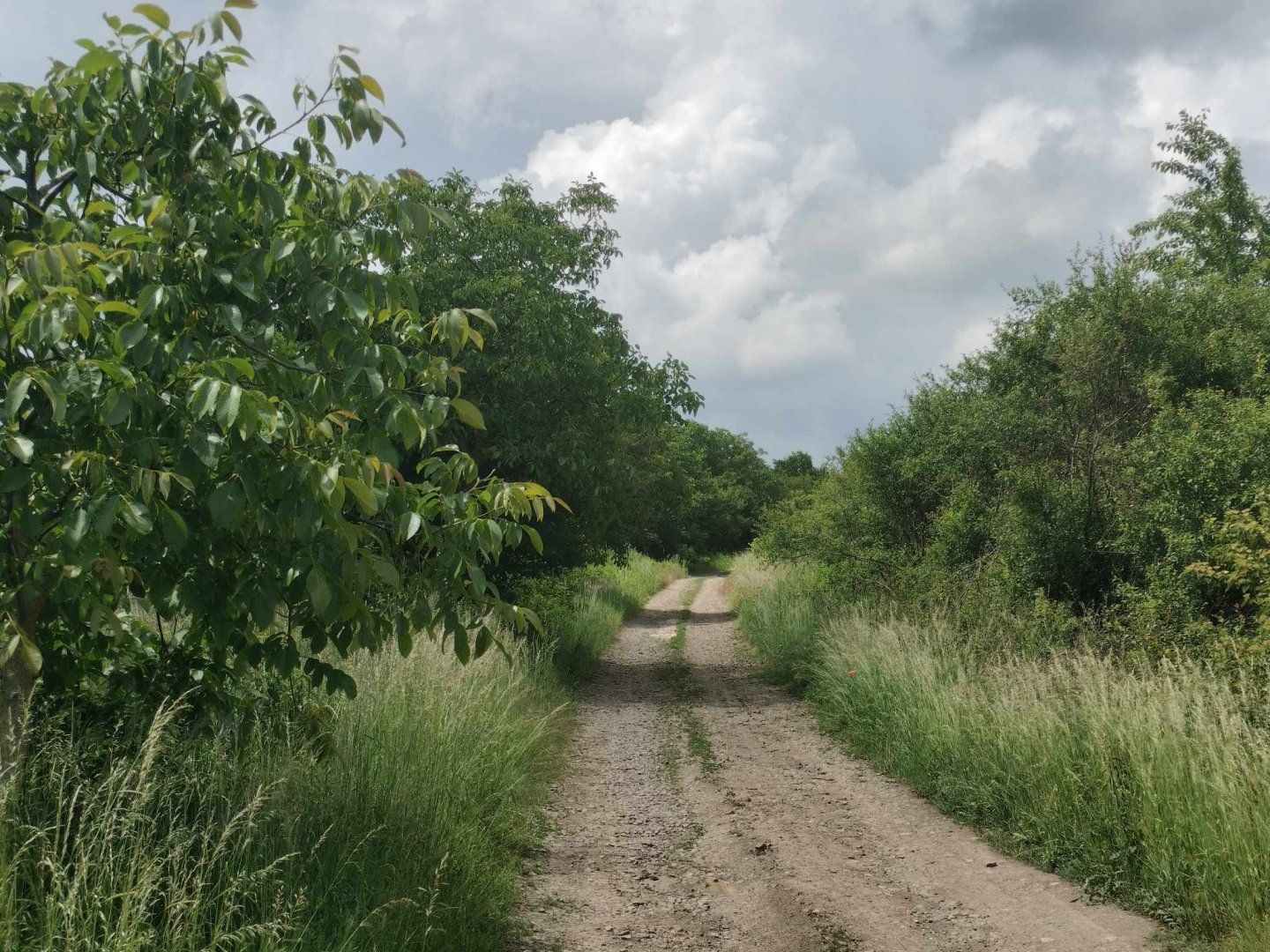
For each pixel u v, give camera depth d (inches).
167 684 157.2
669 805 296.4
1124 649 343.3
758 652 657.0
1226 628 304.5
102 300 124.5
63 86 136.3
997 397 561.9
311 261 140.9
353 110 138.4
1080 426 486.3
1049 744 251.9
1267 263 611.5
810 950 178.5
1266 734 217.3
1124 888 201.3
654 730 423.2
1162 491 370.6
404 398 137.2
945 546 540.1
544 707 411.2
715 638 796.6
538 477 565.0
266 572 132.8
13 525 123.6
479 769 253.4
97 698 161.6
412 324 148.3
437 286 544.1
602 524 638.5
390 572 131.4
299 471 123.0
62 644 152.2
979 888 213.0
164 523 117.3
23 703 136.7
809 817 279.3
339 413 129.5
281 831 158.9
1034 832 239.3
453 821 207.9
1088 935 181.2
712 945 182.2
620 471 618.2
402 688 240.8
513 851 235.5
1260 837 180.5
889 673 382.3
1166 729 224.8
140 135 133.3
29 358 129.0
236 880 132.9
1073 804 232.1
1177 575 350.0
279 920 136.6
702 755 369.4
